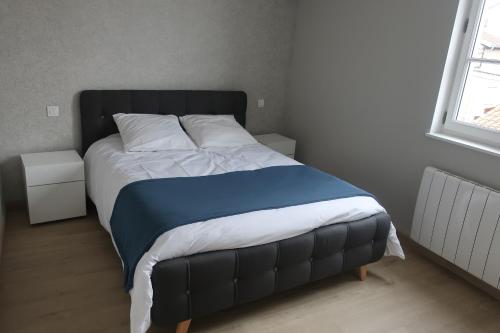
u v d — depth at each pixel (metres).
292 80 4.30
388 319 2.23
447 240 2.65
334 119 3.77
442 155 2.79
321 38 3.82
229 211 2.04
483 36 2.60
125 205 2.22
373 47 3.26
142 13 3.34
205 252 1.89
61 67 3.15
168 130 3.27
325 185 2.56
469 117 2.74
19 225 2.98
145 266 1.76
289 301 2.32
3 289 2.23
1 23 2.85
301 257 2.17
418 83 2.91
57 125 3.26
